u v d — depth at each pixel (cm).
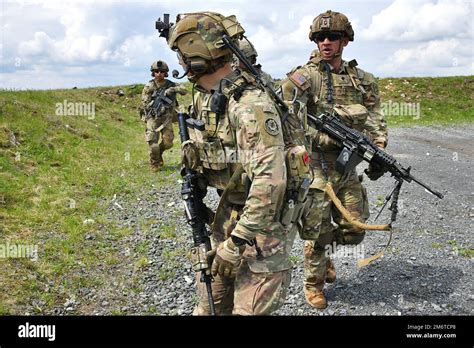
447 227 677
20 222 648
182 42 279
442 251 580
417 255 566
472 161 1217
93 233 638
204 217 303
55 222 668
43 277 501
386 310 435
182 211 760
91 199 795
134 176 1003
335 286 489
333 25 421
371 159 423
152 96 1055
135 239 628
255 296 280
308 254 442
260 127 255
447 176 1027
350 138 415
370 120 456
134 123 1805
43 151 1005
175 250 593
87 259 555
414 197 847
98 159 1109
